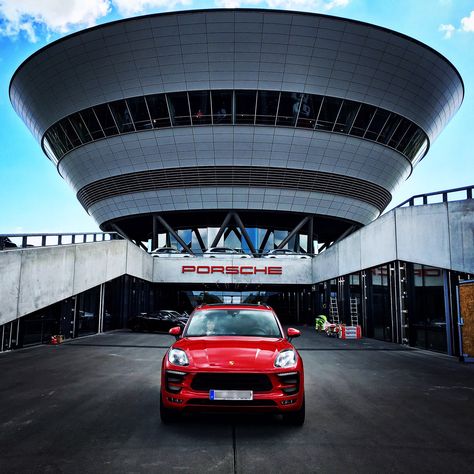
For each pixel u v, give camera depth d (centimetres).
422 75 4216
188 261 3831
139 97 4197
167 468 394
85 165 4759
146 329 2520
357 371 1019
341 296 2858
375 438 488
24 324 1538
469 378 934
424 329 1616
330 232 5869
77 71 4159
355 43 3934
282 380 517
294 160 4412
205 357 532
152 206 4725
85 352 1383
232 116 4234
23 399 682
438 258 1507
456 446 462
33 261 1554
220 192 4550
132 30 3897
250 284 4050
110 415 583
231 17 3788
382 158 4609
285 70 4003
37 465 400
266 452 439
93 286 2150
